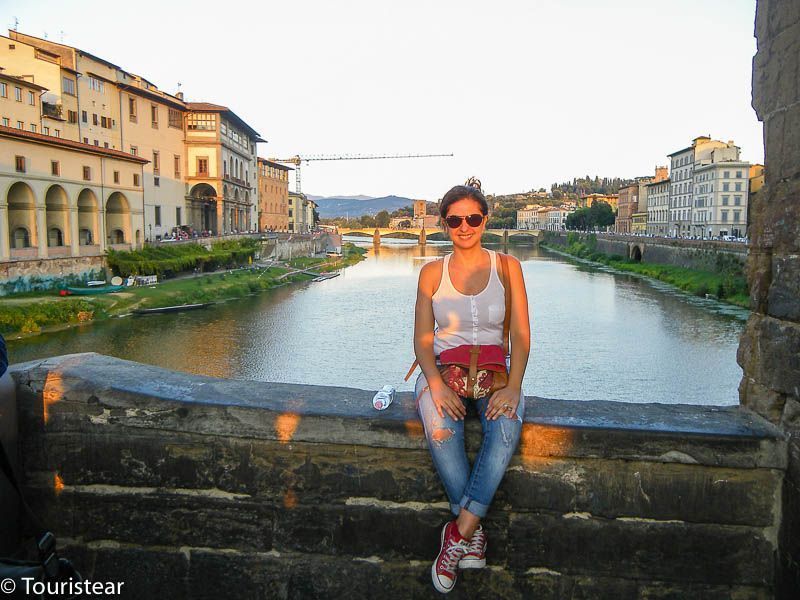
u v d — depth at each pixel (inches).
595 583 119.2
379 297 2262.6
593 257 4040.4
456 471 111.7
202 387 132.8
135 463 128.4
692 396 1029.8
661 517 117.0
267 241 3499.0
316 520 124.0
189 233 2974.9
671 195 4320.9
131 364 142.4
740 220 3516.2
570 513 118.6
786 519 112.9
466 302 118.0
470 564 110.8
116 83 2475.4
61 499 131.0
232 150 3363.7
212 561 127.6
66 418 129.3
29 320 1437.0
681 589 118.2
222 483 126.0
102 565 130.6
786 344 113.7
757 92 127.1
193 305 1902.1
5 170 1560.0
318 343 1435.8
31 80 2118.6
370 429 120.0
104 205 2018.9
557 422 118.0
